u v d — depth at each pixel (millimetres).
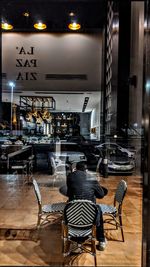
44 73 9633
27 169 7918
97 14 7578
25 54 9492
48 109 14203
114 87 7934
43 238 3395
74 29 8711
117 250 3117
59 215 3984
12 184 6543
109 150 7664
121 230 3422
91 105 12891
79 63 9555
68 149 8812
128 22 7547
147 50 2469
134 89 6930
